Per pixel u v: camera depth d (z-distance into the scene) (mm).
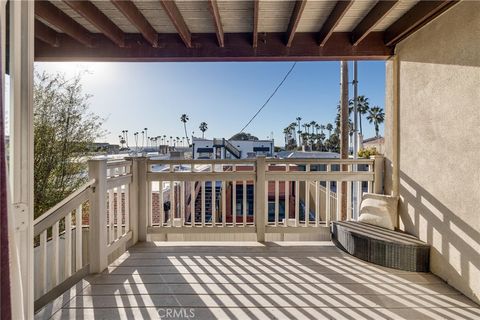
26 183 1135
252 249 3246
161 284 2418
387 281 2486
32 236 1164
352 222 3445
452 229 2383
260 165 3465
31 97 1164
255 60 3305
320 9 2678
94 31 3164
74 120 4953
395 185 3271
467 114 2221
